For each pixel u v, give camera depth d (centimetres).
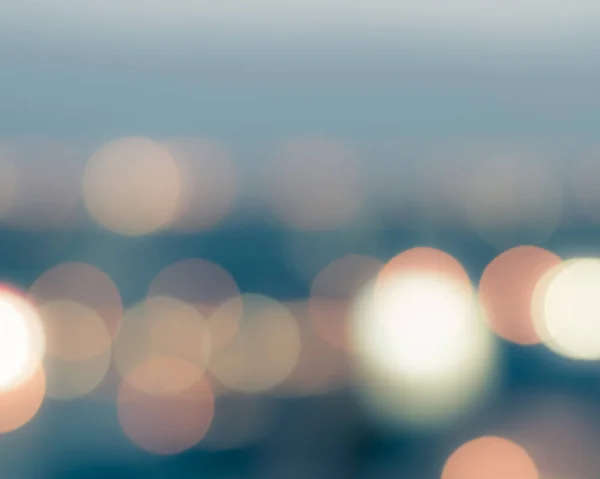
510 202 7375
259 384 1217
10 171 8031
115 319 2594
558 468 736
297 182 8706
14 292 3247
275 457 852
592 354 1339
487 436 826
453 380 1100
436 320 1780
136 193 8662
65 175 8425
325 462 825
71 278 3572
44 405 1076
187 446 891
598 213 5356
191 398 1170
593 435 815
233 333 2041
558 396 977
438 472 754
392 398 975
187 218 6675
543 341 1570
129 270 3928
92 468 834
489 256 4169
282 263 4041
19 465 841
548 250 4388
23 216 6397
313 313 2467
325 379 1162
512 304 2525
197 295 3384
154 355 1781
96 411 1061
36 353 1709
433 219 5681
